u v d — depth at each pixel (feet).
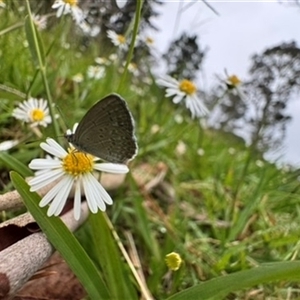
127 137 0.21
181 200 0.47
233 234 0.37
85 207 0.30
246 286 0.22
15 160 0.31
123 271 0.27
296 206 0.46
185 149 0.59
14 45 0.49
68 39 0.53
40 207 0.23
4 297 0.20
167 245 0.34
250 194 0.49
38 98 0.47
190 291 0.22
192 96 0.40
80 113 0.49
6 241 0.24
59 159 0.26
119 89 0.35
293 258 0.35
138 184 0.44
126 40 0.48
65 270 0.29
